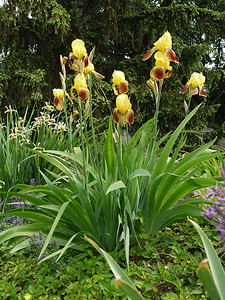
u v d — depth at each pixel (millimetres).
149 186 2115
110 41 9219
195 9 7965
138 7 9148
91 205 2027
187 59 8359
